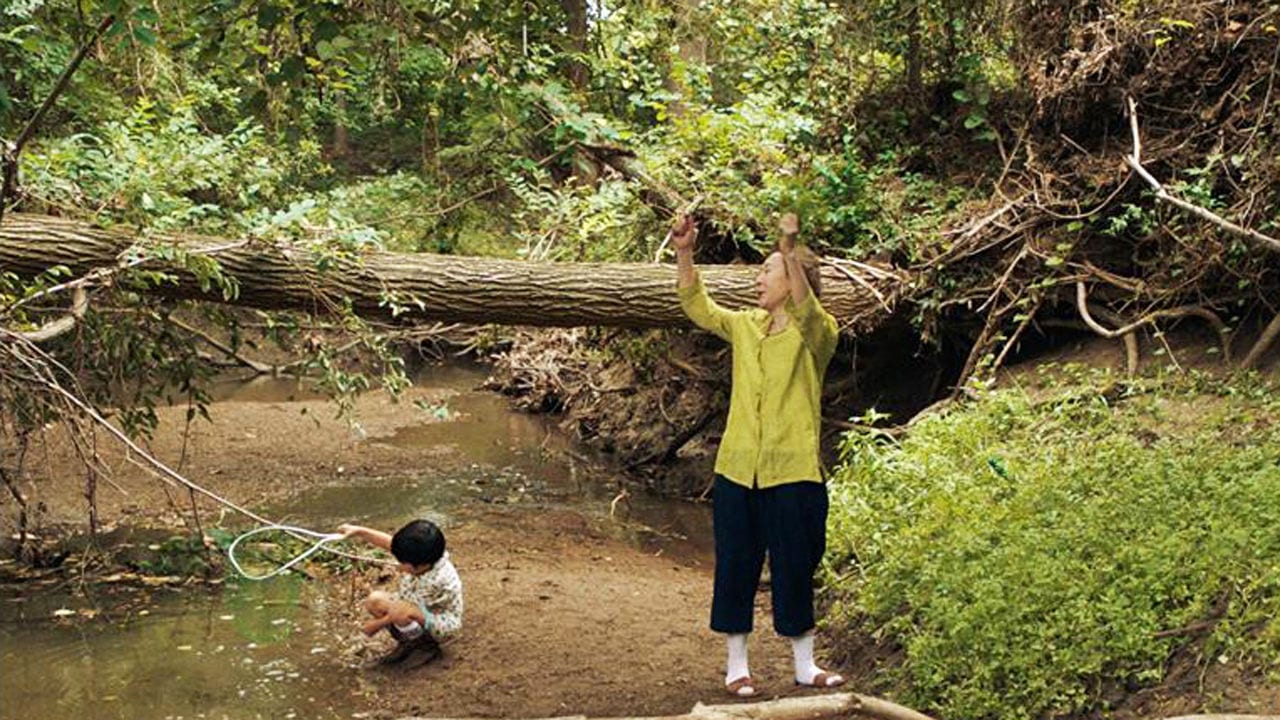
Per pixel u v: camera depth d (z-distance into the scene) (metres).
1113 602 4.99
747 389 5.43
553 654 6.16
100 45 8.14
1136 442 6.92
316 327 8.54
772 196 9.77
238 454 11.41
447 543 8.49
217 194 9.75
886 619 5.90
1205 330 8.22
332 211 8.09
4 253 7.39
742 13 11.84
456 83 8.20
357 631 6.64
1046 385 8.49
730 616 5.50
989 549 5.75
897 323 9.52
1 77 6.19
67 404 7.52
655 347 11.30
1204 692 4.51
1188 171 7.97
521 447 12.60
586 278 8.69
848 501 7.01
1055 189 8.95
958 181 10.15
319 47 6.05
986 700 4.89
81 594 7.26
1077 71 8.91
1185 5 8.53
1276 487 5.36
